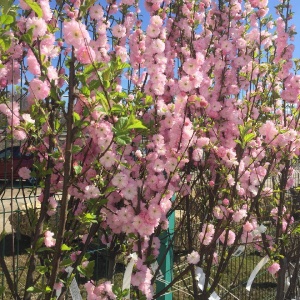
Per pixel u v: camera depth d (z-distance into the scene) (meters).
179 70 2.85
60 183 2.27
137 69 2.64
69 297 3.03
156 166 2.33
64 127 2.06
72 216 2.20
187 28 2.85
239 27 3.00
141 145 2.46
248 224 2.83
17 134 1.90
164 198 2.33
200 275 2.74
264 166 3.04
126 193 2.19
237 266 5.15
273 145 2.77
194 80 2.29
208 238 2.64
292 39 3.23
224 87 2.78
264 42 2.96
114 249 2.68
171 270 3.30
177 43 2.98
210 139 2.67
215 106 2.61
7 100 1.94
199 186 2.77
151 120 2.35
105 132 1.97
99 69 1.99
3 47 1.59
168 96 2.70
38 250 1.94
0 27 1.56
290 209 3.54
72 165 2.12
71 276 2.05
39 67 1.81
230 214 2.63
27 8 1.75
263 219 3.47
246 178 2.81
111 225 2.41
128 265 2.20
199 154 2.51
